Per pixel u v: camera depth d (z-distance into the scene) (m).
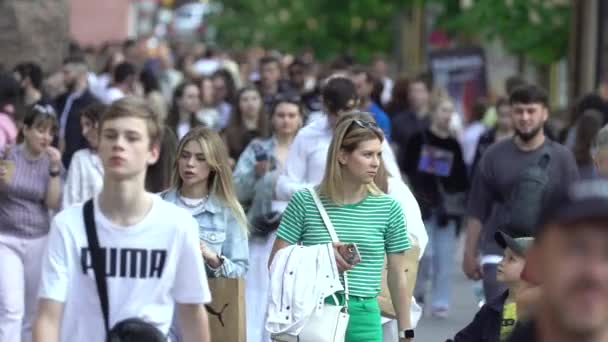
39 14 33.41
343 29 77.31
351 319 13.74
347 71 30.62
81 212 9.78
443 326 23.73
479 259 17.45
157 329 9.55
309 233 13.91
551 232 6.03
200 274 9.79
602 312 5.94
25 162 17.56
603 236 5.93
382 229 13.86
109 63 38.56
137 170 9.70
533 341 7.03
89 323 9.75
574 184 6.05
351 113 13.94
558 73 44.97
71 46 37.34
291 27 79.25
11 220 17.44
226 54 57.47
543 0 37.94
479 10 38.69
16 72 25.27
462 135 38.72
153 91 31.48
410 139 25.06
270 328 13.54
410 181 24.92
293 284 13.49
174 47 68.50
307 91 29.59
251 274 18.38
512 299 11.90
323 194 13.95
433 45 53.66
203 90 32.53
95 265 9.70
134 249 9.70
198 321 9.95
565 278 5.96
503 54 45.22
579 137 21.38
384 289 14.83
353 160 13.70
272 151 19.09
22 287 17.16
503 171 17.00
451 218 24.78
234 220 15.04
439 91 30.31
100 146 9.75
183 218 9.79
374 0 75.00
